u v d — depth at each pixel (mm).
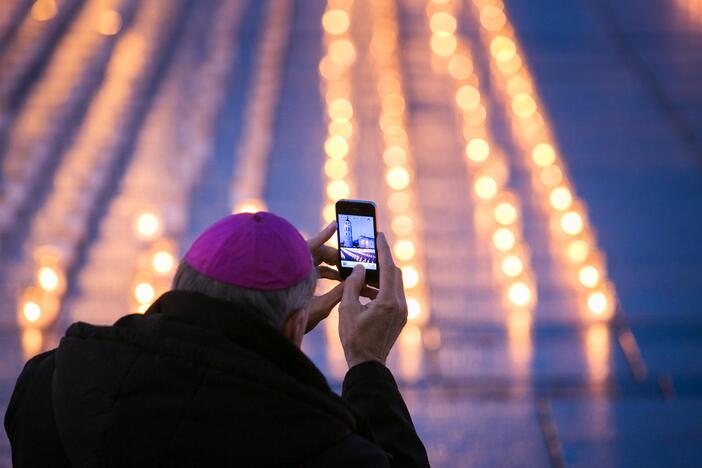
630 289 13258
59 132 17375
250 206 15188
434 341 11758
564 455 9609
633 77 20500
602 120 18703
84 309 12430
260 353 3340
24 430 3553
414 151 17312
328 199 15641
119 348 3422
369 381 3805
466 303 12852
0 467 9109
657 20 23094
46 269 12766
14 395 3777
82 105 18422
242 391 3258
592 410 10359
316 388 3408
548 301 12898
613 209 15594
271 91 19281
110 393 3342
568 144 17812
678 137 18172
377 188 16016
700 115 18938
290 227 3523
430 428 9984
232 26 22094
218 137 17531
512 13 23344
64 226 14227
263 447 3227
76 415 3357
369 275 4473
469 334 11984
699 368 11195
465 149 17406
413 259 13844
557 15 23297
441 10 23297
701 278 13555
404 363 11250
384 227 14820
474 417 10188
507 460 9523
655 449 9695
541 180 16375
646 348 11672
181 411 3248
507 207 15367
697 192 16172
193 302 3346
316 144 17375
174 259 13609
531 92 19625
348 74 20109
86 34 21438
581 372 11109
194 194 15555
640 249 14383
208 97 18953
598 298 12828
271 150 17094
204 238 3467
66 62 20141
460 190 16078
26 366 3920
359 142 17516
